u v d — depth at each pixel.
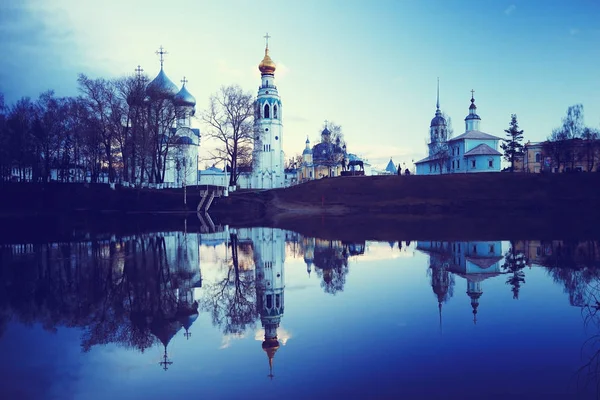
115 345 11.23
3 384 8.95
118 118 66.00
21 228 43.28
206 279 19.48
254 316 13.67
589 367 9.29
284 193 75.75
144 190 64.75
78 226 45.72
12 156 70.62
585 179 75.94
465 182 77.56
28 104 77.25
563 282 17.67
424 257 24.67
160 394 8.45
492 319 12.80
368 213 64.56
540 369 9.25
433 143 117.19
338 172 114.62
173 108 70.56
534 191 74.56
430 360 9.83
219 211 63.19
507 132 97.75
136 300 15.81
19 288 17.61
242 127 74.88
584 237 32.50
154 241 33.16
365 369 9.38
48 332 12.32
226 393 8.41
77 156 79.44
